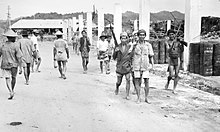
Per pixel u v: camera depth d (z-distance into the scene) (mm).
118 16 21969
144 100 8453
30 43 10797
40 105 7816
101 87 10383
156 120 6590
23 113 7059
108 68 13844
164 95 9117
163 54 17500
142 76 8047
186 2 13914
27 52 10672
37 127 6066
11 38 8305
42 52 30031
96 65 17625
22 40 10641
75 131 5855
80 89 9992
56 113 7090
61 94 9180
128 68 8547
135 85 8148
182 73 13102
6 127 6043
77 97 8789
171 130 5926
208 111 7352
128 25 30391
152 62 8219
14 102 8109
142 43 8047
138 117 6816
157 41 17484
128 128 6047
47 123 6336
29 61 10750
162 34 24891
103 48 13680
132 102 8227
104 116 6883
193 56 13172
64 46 12164
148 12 18031
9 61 8305
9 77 8445
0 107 7570
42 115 6918
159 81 11672
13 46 8297
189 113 7168
